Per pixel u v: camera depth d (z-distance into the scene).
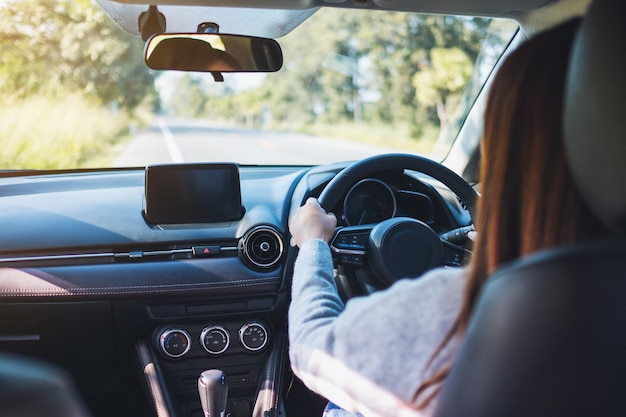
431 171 2.37
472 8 2.55
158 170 2.72
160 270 2.65
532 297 0.85
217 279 2.66
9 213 2.69
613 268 0.83
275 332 2.77
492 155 1.05
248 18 2.63
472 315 0.96
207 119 40.31
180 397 2.71
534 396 0.88
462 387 0.94
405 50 28.12
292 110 32.16
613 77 0.87
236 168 2.78
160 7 2.52
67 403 0.78
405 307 1.11
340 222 2.40
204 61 2.54
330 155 11.69
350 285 2.25
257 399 2.68
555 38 1.01
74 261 2.62
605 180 0.88
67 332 2.64
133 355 2.72
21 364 0.79
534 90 1.00
